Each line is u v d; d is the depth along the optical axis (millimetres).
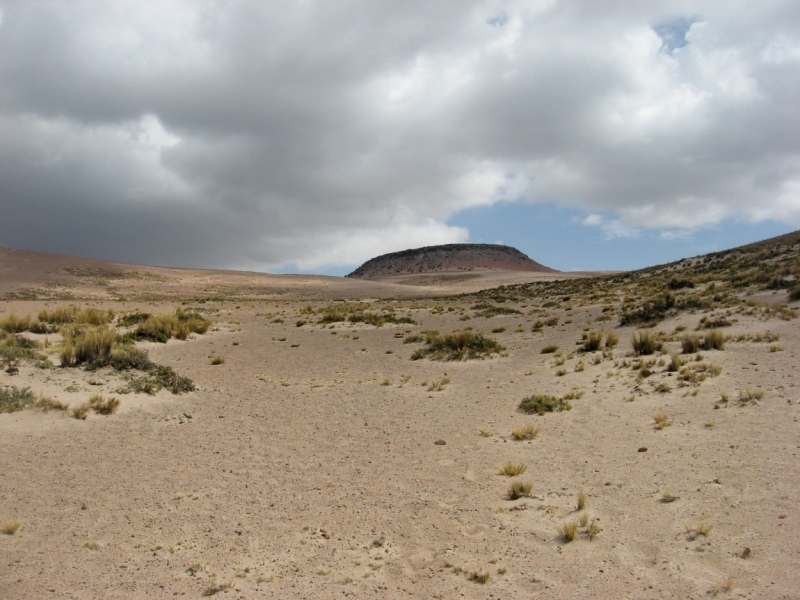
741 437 8500
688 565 5219
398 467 8562
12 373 12898
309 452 9391
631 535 5918
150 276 104875
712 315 20828
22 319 22531
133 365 14523
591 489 7254
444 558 5727
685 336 17344
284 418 11680
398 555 5867
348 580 5379
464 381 15211
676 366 13375
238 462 8867
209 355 20781
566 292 48438
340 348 22688
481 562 5621
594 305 33844
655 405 10977
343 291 100438
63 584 5273
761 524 5805
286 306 55156
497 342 21891
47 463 8586
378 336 26047
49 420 10555
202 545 6125
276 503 7262
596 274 162875
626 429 9711
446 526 6477
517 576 5301
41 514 6848
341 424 11172
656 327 21516
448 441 9828
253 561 5777
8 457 8742
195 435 10367
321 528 6531
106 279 95062
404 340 23641
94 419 10922
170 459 8977
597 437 9445
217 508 7102
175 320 26594
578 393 12508
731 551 5367
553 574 5289
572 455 8648
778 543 5398
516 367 16734
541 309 35375
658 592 4852
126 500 7324
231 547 6082
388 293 96750
